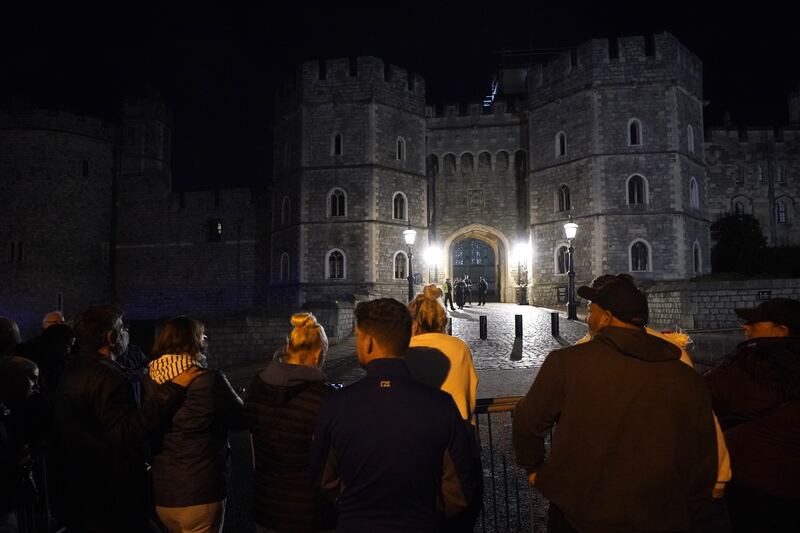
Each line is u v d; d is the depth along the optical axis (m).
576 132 32.19
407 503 2.42
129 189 42.59
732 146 38.06
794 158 38.03
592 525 2.52
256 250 39.50
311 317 3.34
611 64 31.42
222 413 3.49
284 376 3.07
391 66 34.78
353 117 33.78
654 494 2.46
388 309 2.68
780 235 37.53
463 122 36.97
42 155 39.84
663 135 30.73
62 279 39.91
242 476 6.30
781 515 2.99
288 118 36.09
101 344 3.63
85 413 3.37
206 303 40.19
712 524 4.68
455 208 37.00
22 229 39.41
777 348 3.13
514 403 4.61
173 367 3.46
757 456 3.05
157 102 44.47
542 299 33.28
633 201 30.81
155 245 41.72
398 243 34.12
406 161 35.09
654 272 30.27
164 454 3.45
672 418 2.50
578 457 2.57
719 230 35.91
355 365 14.66
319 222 33.66
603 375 2.59
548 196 33.62
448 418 2.51
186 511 3.40
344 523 2.45
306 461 3.01
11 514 3.42
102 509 3.45
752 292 19.31
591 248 31.08
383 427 2.43
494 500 4.82
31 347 5.18
